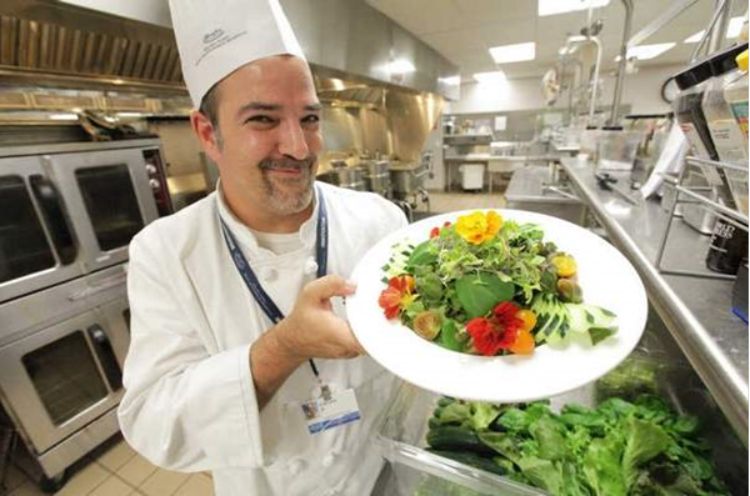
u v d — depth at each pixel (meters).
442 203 6.71
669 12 1.09
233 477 0.74
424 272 0.51
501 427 0.67
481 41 4.31
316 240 0.77
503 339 0.42
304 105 0.62
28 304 1.41
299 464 0.70
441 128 7.44
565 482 0.58
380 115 4.47
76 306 1.56
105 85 1.95
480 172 7.36
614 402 0.69
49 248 1.46
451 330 0.45
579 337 0.41
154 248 0.72
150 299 0.68
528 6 3.20
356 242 0.83
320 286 0.53
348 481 0.74
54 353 1.53
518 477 0.60
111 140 1.65
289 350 0.54
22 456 1.66
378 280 0.56
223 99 0.61
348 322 0.50
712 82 0.44
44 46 1.52
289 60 0.59
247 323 0.70
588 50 2.34
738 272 0.44
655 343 0.80
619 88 1.67
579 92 3.09
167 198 1.91
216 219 0.75
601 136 1.50
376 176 3.67
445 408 0.71
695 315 0.43
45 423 1.50
